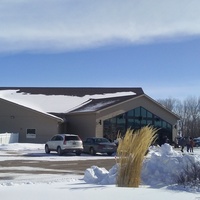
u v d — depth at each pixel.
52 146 34.97
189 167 12.86
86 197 9.26
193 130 95.88
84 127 47.00
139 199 9.17
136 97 49.03
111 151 34.97
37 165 24.00
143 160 12.81
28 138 47.78
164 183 12.56
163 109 51.44
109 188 11.01
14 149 39.94
